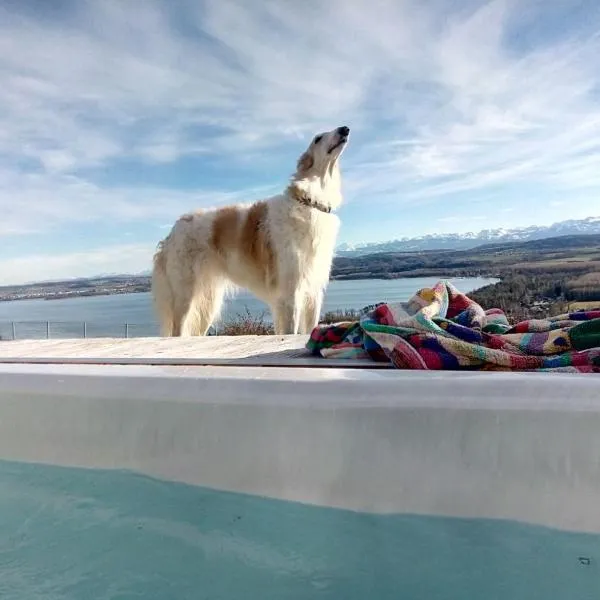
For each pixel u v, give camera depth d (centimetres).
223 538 109
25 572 102
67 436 137
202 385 127
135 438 130
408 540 105
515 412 106
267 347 224
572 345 146
